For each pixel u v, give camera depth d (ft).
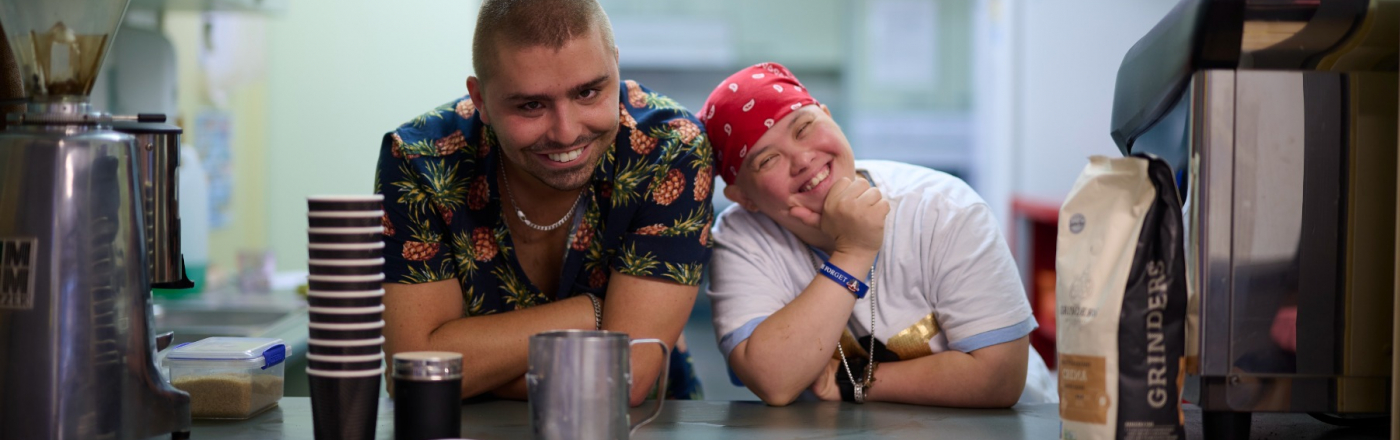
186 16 9.85
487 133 4.68
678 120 4.69
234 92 10.95
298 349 7.04
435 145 4.63
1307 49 3.18
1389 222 3.23
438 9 11.44
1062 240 3.21
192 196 8.98
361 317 3.22
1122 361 3.09
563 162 4.25
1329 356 3.23
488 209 4.72
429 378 3.18
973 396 4.63
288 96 11.60
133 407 3.27
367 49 11.44
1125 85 3.90
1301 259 3.20
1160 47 3.47
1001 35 15.87
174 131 3.59
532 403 3.14
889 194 5.11
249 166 11.42
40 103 3.21
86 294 3.13
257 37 11.30
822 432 3.73
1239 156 3.18
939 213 4.99
